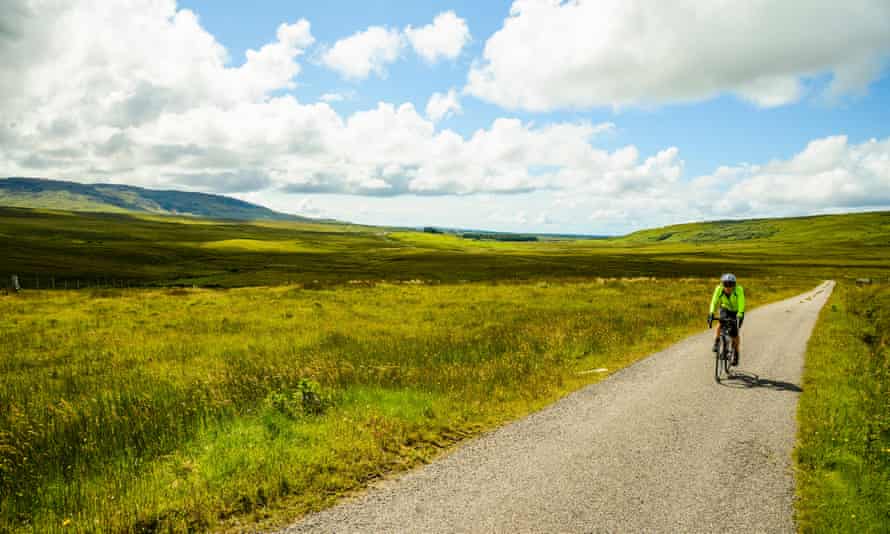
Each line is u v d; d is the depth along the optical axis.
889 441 7.44
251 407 9.52
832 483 6.30
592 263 117.81
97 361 15.63
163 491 6.13
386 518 5.49
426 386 11.22
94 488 6.29
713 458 7.13
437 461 7.05
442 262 115.94
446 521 5.41
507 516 5.52
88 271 80.31
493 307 28.98
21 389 12.05
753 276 80.38
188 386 11.61
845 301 32.62
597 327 19.73
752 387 11.04
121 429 8.52
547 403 9.84
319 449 7.32
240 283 69.62
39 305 30.25
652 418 8.89
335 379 11.91
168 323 23.50
